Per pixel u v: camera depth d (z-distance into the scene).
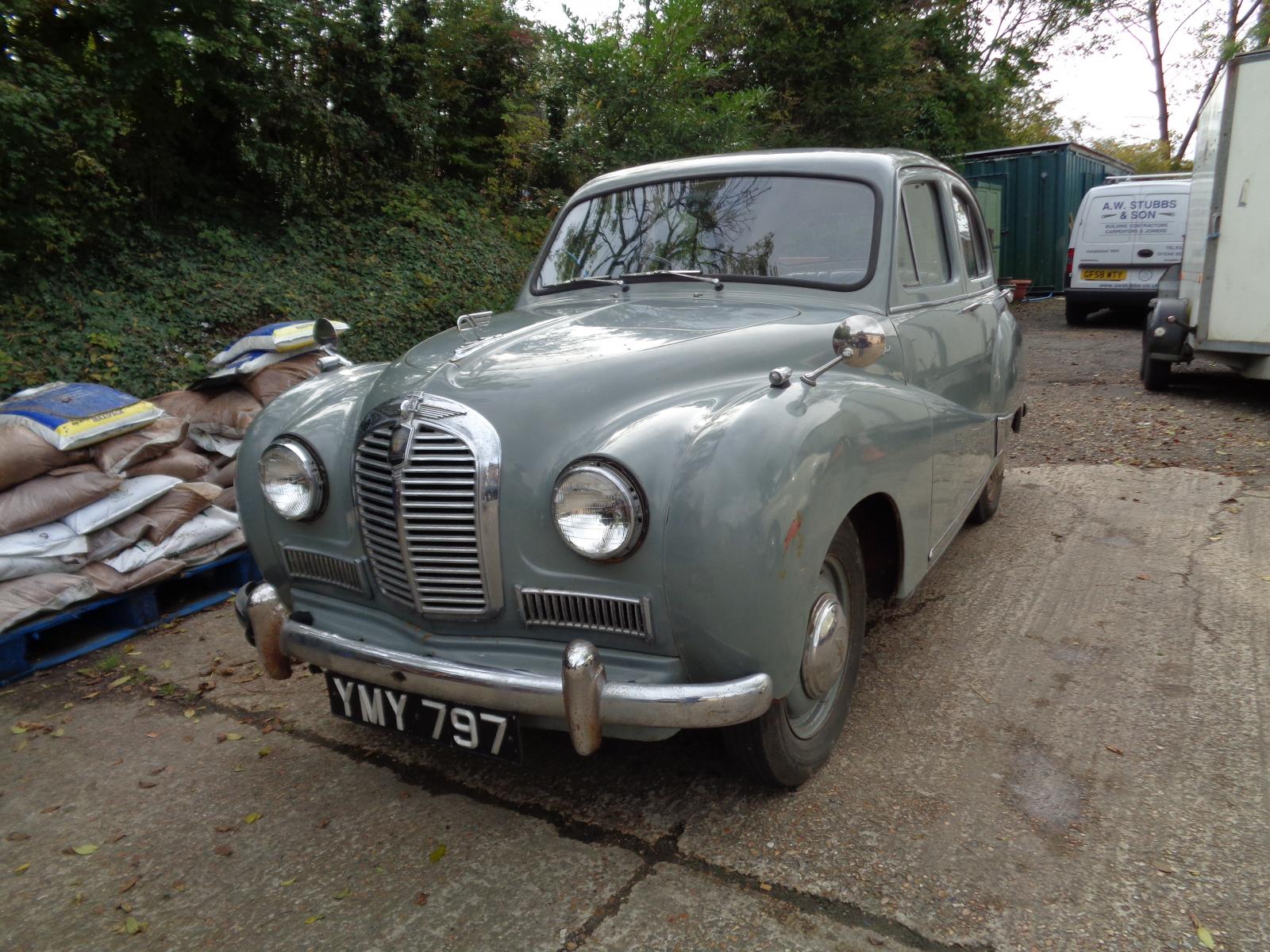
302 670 3.66
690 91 11.95
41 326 6.86
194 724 3.28
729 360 2.57
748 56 14.80
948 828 2.45
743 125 11.69
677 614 2.12
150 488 4.02
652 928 2.16
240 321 7.91
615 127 11.43
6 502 3.65
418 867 2.43
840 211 3.34
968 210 4.48
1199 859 2.29
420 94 11.75
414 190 11.46
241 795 2.83
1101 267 13.44
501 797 2.73
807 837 2.45
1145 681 3.19
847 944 2.07
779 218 3.40
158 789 2.88
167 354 7.15
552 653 2.30
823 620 2.46
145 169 8.67
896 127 15.25
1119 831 2.41
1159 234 13.03
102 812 2.78
